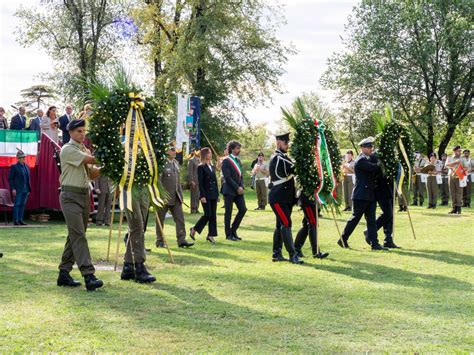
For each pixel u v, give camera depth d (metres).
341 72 38.66
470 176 23.28
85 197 8.02
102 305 7.07
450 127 38.97
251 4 35.16
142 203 8.78
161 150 8.89
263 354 5.39
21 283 8.27
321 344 5.70
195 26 33.84
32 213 18.06
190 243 12.19
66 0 35.56
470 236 13.94
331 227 15.88
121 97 8.62
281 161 10.23
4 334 5.87
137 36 36.09
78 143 8.12
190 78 35.28
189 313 6.77
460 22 35.06
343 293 7.85
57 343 5.61
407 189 12.94
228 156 13.70
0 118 18.66
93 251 11.31
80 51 35.72
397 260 10.55
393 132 12.37
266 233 14.99
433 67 37.66
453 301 7.45
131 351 5.43
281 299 7.50
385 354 5.41
